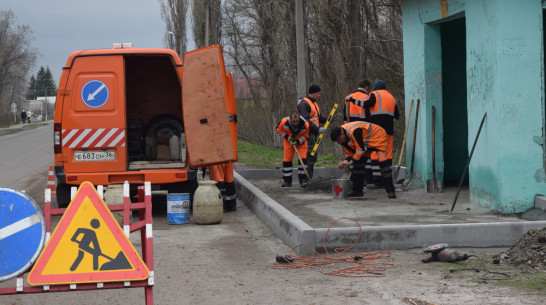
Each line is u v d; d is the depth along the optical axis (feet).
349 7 66.03
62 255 15.48
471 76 33.83
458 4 35.73
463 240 25.59
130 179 35.81
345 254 25.16
